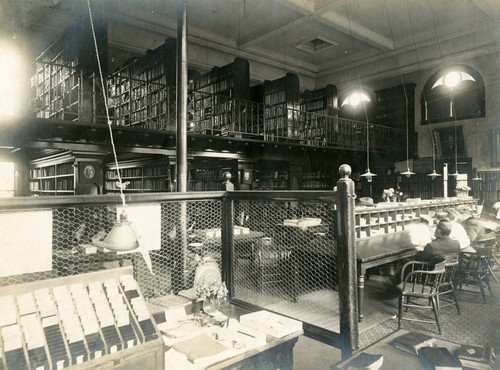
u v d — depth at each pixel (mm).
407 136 15156
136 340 1846
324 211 4395
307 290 3768
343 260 2420
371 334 4492
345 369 1999
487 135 13250
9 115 6875
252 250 3668
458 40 13758
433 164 14586
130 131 8578
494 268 7961
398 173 15367
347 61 16734
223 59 14969
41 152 10984
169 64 10156
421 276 5133
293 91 13008
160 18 12141
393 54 15445
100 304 1968
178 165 3543
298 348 3879
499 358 2115
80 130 7902
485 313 5270
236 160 10969
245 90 12188
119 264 2793
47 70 11508
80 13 10484
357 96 16859
